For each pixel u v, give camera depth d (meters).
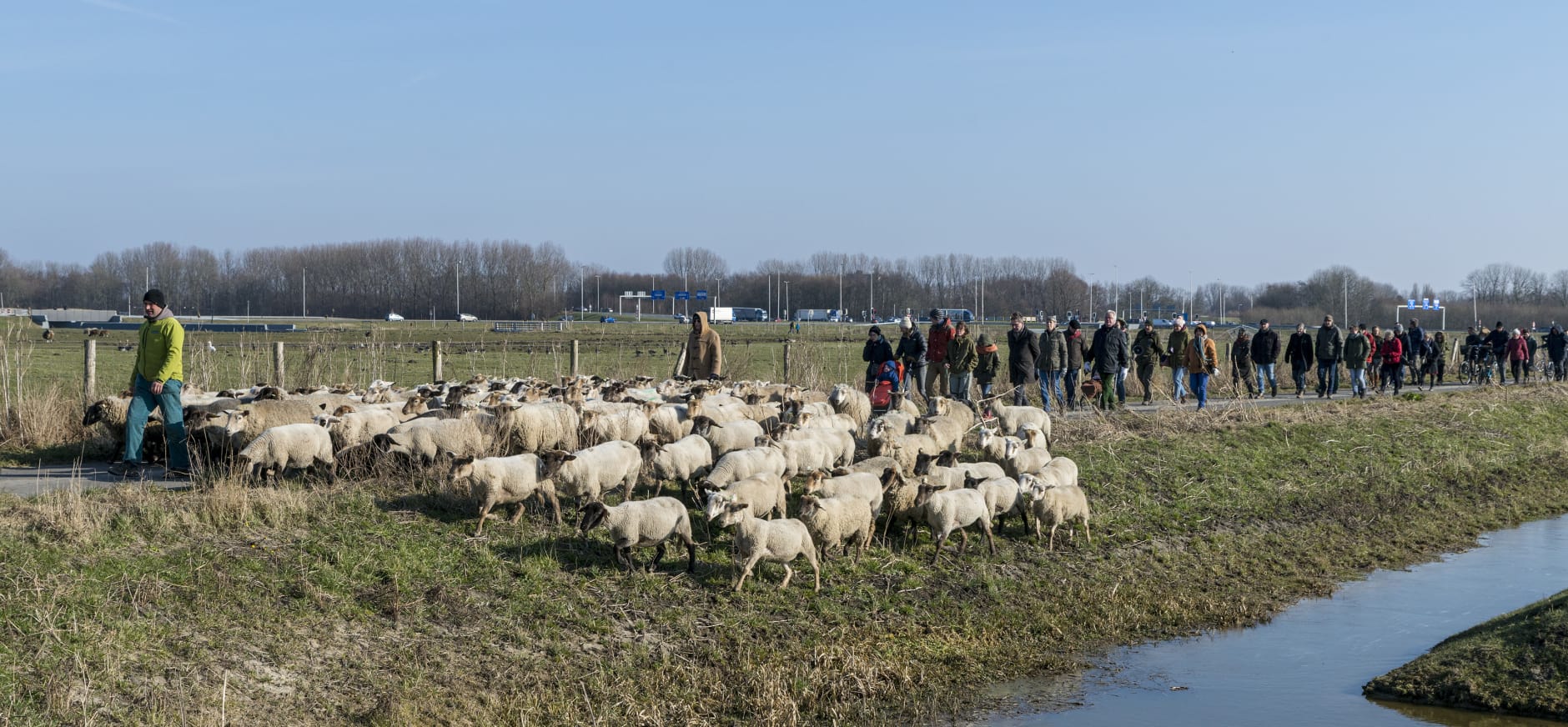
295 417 17.25
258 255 173.62
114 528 12.76
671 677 11.70
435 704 10.56
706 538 14.85
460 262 173.38
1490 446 27.50
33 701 9.31
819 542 14.37
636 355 49.53
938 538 15.23
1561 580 17.45
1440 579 17.56
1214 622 15.04
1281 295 172.00
